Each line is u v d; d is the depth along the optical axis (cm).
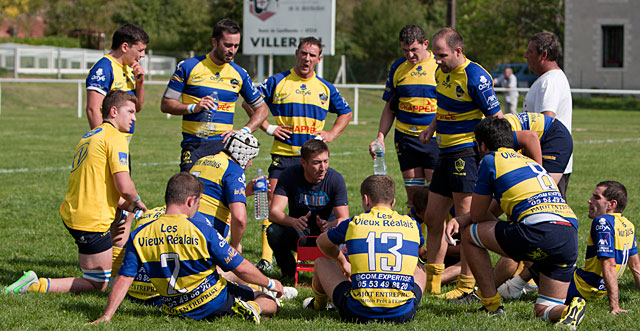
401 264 1330
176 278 1320
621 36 12056
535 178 1386
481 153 1480
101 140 1496
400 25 16138
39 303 1445
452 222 1462
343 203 1755
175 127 6506
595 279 1539
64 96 10300
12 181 3272
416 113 2197
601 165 4028
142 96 1870
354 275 1348
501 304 1486
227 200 1582
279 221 1739
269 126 1997
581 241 2134
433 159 2223
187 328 1303
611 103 10588
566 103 1783
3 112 8288
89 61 13562
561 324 1313
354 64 13275
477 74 1650
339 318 1416
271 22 8144
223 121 1944
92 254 1551
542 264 1388
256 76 12275
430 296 1652
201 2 17362
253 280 1355
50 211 2575
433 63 2184
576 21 12238
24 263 1861
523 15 13838
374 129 6525
